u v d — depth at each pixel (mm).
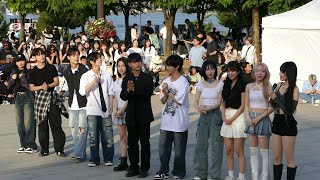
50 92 12016
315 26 21984
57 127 12102
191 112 18281
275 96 8883
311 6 23234
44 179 10195
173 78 9977
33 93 12344
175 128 9883
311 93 20234
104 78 10992
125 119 10266
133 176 10344
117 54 20812
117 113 10641
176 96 9836
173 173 10078
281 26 22656
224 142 9594
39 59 11875
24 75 12375
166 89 9875
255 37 30484
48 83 11938
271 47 23094
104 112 11000
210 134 9695
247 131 9117
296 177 10250
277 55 22953
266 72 9016
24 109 12398
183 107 9922
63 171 10805
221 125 9609
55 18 50281
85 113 11398
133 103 10156
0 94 20875
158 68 22750
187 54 31359
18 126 12508
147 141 10227
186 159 11703
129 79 10141
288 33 22625
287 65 8828
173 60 9859
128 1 40375
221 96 9547
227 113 9367
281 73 8891
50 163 11555
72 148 13094
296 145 13148
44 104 11953
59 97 12109
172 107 9922
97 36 25250
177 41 33812
